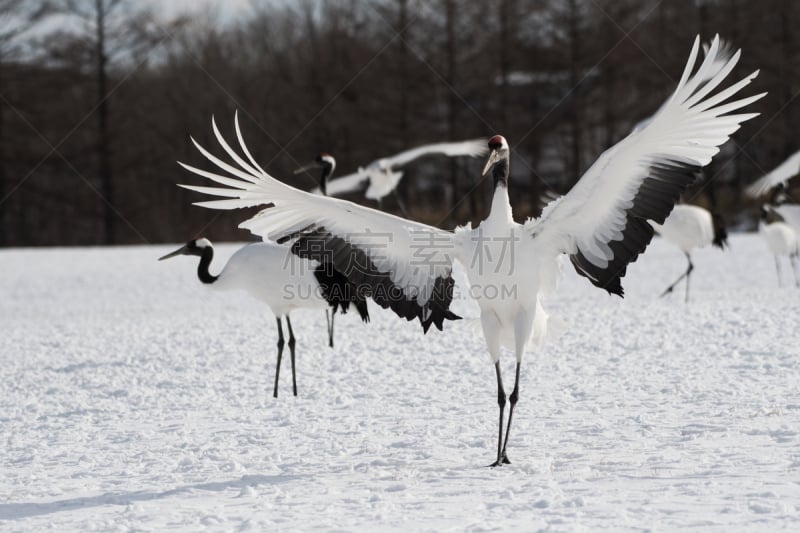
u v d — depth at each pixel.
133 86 66.38
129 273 33.03
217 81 67.19
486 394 12.24
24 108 63.75
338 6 65.31
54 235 66.94
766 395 10.96
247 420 11.55
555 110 59.97
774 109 56.50
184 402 12.77
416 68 59.53
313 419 11.41
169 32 65.31
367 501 7.70
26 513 7.80
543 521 6.80
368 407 11.89
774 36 58.22
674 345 14.75
